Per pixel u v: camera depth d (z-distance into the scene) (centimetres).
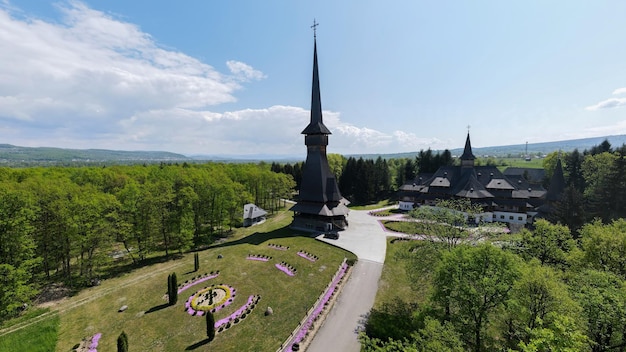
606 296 1944
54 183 7194
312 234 6384
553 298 2020
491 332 2623
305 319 3200
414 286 3519
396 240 5991
